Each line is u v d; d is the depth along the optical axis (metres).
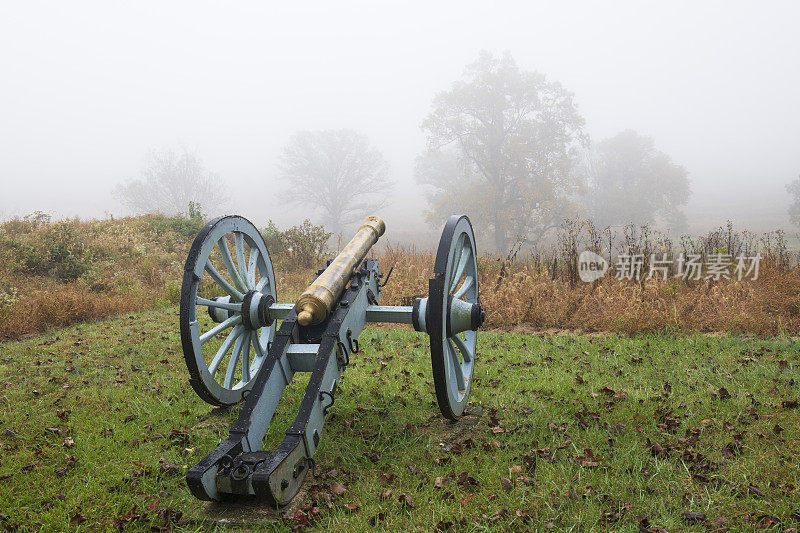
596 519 2.76
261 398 3.12
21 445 3.78
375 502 3.01
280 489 2.74
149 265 11.46
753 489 2.96
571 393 4.61
